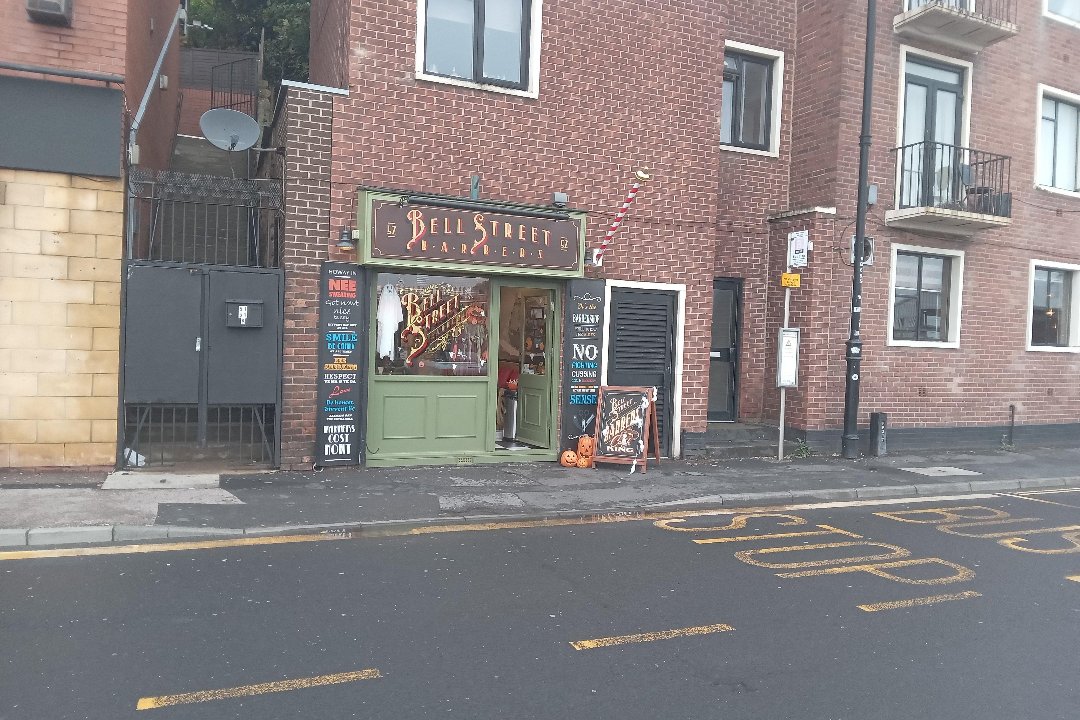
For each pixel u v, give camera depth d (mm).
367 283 9664
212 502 7816
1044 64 14469
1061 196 14711
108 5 8562
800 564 6691
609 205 10953
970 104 13633
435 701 4000
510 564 6457
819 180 12812
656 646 4801
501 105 10266
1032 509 9406
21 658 4363
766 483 9961
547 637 4898
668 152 11312
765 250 13203
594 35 10781
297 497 8203
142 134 10789
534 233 10297
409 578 6000
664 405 11492
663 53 11234
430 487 8969
